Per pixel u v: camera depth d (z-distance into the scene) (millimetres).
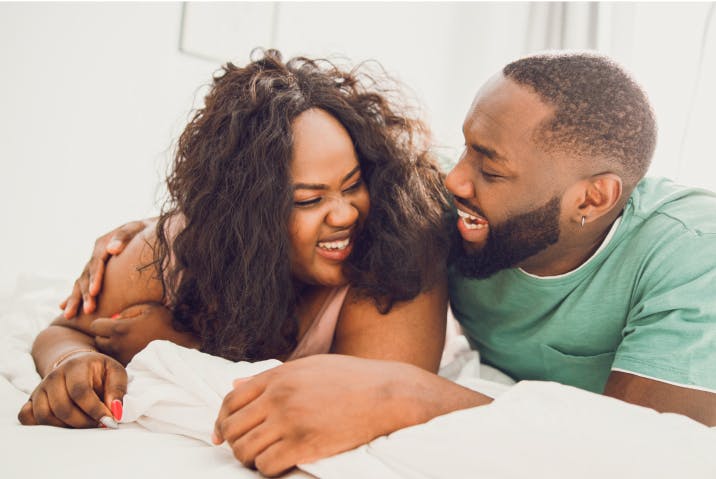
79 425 728
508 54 2773
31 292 1440
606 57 871
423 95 2877
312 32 2537
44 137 1945
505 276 1008
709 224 864
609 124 822
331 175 869
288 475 609
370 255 942
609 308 933
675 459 537
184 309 976
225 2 2281
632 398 778
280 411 621
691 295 810
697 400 758
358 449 613
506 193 868
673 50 1941
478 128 863
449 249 1001
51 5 1926
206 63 2273
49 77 1939
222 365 781
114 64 2062
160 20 2145
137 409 724
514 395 627
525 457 552
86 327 1020
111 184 2090
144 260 1000
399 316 955
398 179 973
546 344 1015
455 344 1239
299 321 993
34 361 971
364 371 673
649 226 907
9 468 578
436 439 583
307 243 897
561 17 2490
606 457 540
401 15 2775
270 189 864
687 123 1811
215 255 922
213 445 688
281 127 870
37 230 1954
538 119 828
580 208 871
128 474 580
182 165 975
